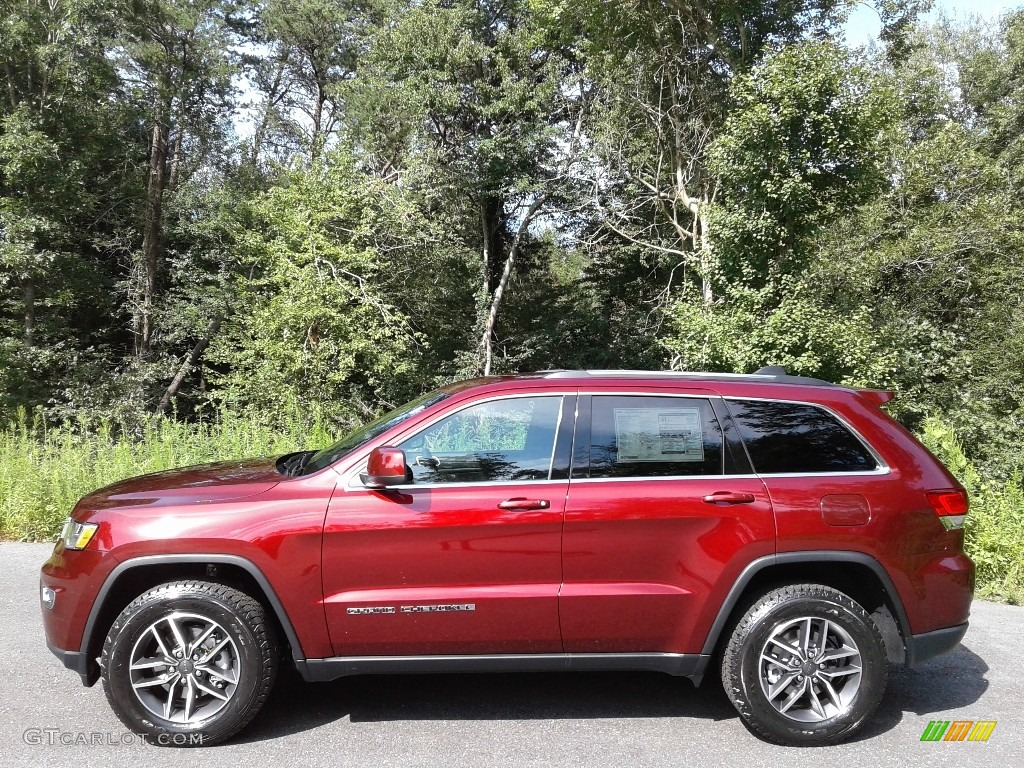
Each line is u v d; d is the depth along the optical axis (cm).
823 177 1334
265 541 331
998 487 750
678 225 1897
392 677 420
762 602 342
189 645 332
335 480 344
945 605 354
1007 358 1611
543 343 2420
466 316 2364
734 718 370
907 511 351
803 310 1286
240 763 317
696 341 1420
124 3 2034
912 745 342
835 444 361
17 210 1850
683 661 344
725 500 341
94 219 2248
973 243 1653
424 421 354
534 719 365
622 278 2397
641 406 360
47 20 1870
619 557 340
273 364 1658
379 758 323
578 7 1758
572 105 2088
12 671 415
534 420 356
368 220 1791
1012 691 407
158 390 2156
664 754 330
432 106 2008
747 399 364
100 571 332
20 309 1991
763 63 1449
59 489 746
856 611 341
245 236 2009
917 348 1595
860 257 1616
